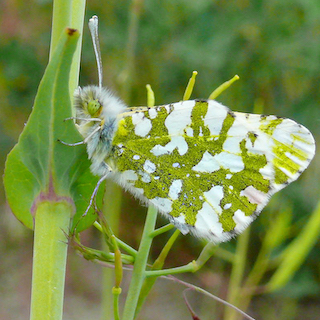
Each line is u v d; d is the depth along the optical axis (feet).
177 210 0.37
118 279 0.34
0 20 0.76
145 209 0.74
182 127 0.37
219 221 0.37
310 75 0.73
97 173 0.35
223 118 0.37
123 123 0.37
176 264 0.79
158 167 0.37
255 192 0.37
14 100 0.80
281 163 0.37
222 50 0.72
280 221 0.47
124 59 0.67
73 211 0.34
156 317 0.79
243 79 0.73
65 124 0.33
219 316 0.69
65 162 0.34
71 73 0.34
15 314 0.79
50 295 0.34
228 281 0.71
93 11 0.74
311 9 0.71
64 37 0.32
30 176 0.34
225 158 0.37
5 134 0.82
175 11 0.74
